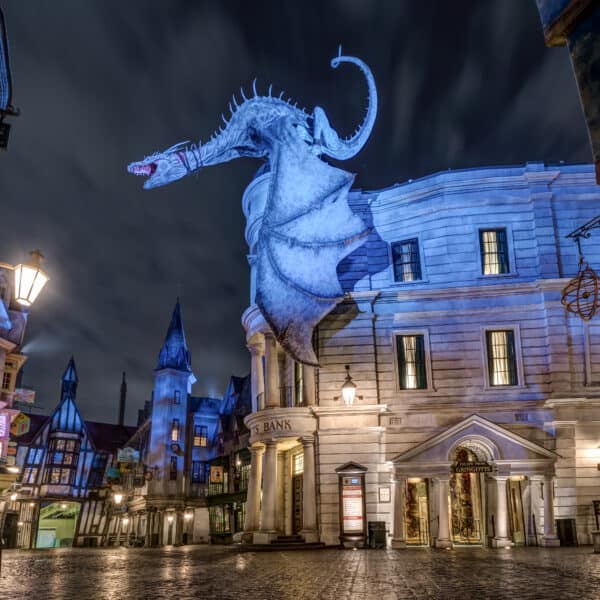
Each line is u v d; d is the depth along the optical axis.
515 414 25.09
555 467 23.73
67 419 70.81
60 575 12.99
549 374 25.23
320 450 25.36
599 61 3.06
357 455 25.08
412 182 28.11
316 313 25.62
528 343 25.78
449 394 25.70
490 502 23.95
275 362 27.34
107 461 73.00
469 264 26.81
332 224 26.30
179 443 61.16
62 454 69.19
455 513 25.77
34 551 37.94
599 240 26.52
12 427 32.09
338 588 8.99
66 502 68.69
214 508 55.62
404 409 25.67
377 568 12.98
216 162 28.73
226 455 54.44
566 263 26.30
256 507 27.41
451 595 7.82
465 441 24.00
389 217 28.23
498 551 19.67
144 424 67.50
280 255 26.11
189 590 9.12
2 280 30.55
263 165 31.11
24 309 31.05
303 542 23.97
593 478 23.80
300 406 26.69
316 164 26.94
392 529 23.83
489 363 25.97
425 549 22.03
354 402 25.66
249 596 8.12
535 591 8.13
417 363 26.42
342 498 23.88
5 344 29.58
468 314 26.44
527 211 27.06
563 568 11.98
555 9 3.29
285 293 25.77
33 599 8.03
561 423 24.30
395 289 26.97
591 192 27.02
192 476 60.97
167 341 65.00
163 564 16.88
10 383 34.25
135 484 59.97
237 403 55.72
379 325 26.83
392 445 25.34
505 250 26.92
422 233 27.61
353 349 26.41
